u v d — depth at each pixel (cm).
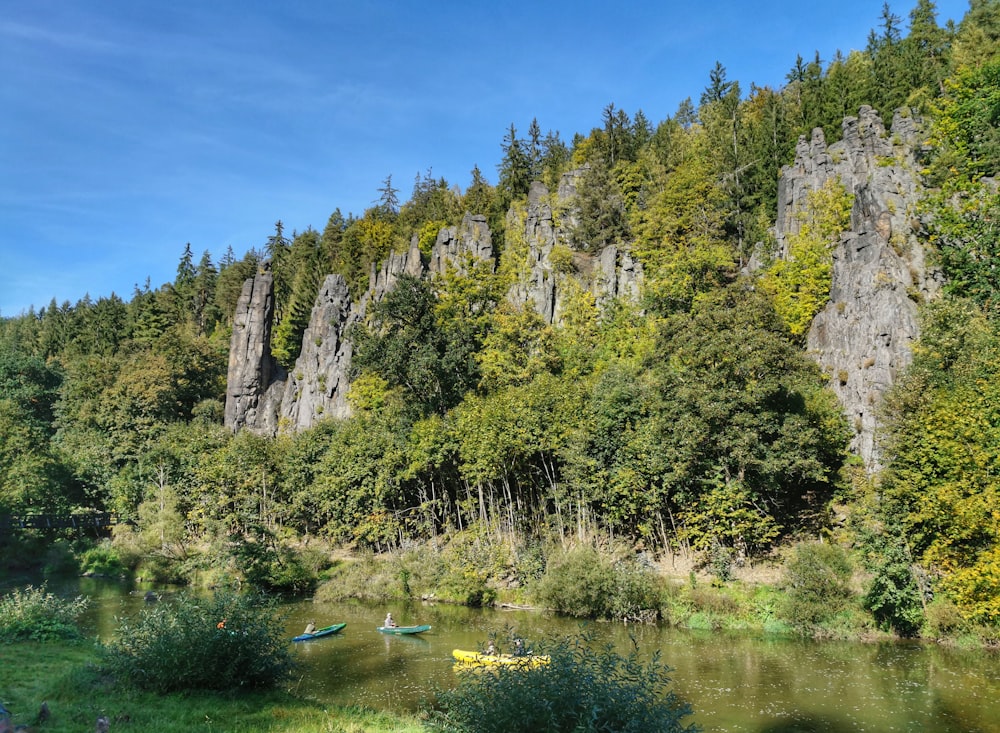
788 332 5850
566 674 1351
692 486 4841
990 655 3288
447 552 5594
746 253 8194
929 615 3606
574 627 4034
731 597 4131
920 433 3981
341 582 5484
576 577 4347
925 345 4706
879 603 3634
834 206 6931
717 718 2441
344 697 2634
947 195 5766
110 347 12650
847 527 4394
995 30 8519
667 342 5850
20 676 2134
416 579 5288
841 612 3788
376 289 10556
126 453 8869
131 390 9512
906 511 3850
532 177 13750
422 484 6488
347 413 9500
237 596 2344
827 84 9181
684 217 8544
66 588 5494
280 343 11950
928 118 6888
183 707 1905
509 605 4762
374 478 6525
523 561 4991
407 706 2492
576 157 12506
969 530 3503
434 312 8456
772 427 4594
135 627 2259
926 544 3834
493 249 10262
